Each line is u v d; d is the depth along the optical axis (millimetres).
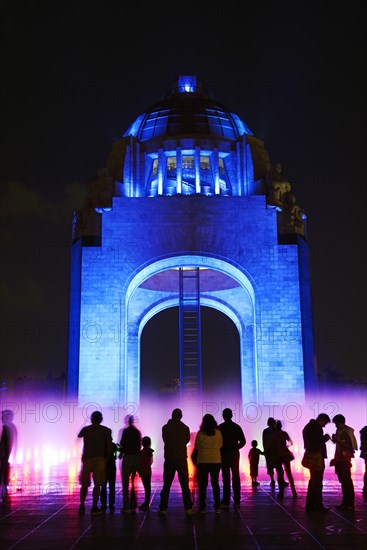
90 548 12164
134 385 48875
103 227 40438
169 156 45188
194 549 12016
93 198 41531
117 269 39812
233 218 40656
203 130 45125
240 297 50156
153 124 46219
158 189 43188
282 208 41062
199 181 43344
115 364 38188
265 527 14227
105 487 17234
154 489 23375
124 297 39500
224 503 17516
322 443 16766
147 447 17766
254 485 23359
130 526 14547
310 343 39406
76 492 21688
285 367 38188
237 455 18031
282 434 19969
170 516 16016
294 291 39406
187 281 50656
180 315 44656
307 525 14398
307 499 16625
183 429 16703
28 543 12672
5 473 18391
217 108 47594
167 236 40344
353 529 13852
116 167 43625
